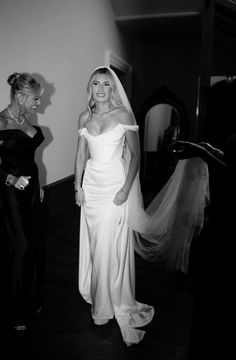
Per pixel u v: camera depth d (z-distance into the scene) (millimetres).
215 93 4320
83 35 4586
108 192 2264
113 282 2336
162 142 7016
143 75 7438
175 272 3246
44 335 2205
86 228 2500
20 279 2240
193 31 6430
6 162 2240
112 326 2336
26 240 2270
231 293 1257
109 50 5660
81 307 2572
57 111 4098
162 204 2639
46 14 3711
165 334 2264
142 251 2793
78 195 2422
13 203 2252
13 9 3258
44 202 2697
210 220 1386
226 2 4371
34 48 3584
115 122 2203
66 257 3539
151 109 7023
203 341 1354
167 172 7035
